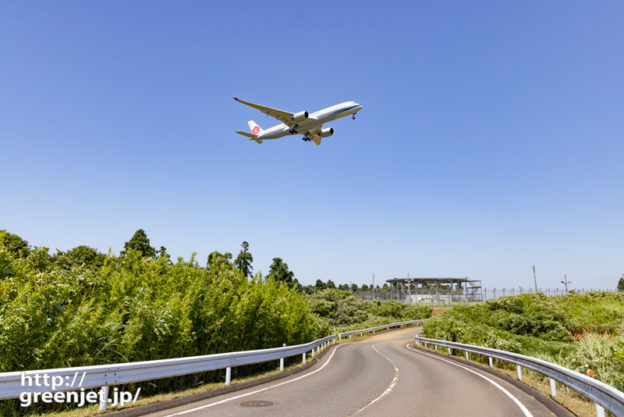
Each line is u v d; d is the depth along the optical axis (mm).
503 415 6898
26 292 6715
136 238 38188
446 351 23562
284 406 7254
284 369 13086
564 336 27750
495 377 12617
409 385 10531
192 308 10383
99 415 5992
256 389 9312
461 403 8000
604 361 9664
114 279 9023
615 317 33469
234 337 12047
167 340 9102
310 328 21406
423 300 81875
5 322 6055
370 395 8781
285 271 59781
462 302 73812
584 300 40906
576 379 6891
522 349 19219
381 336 42938
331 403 7699
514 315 32281
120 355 8164
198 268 12398
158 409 6770
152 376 6992
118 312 8555
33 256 8109
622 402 4812
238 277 14500
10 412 6055
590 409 7191
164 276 11117
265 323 14117
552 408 7512
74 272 8711
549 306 37094
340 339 37656
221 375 11023
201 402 7523
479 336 23891
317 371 13586
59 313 7180
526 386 10086
